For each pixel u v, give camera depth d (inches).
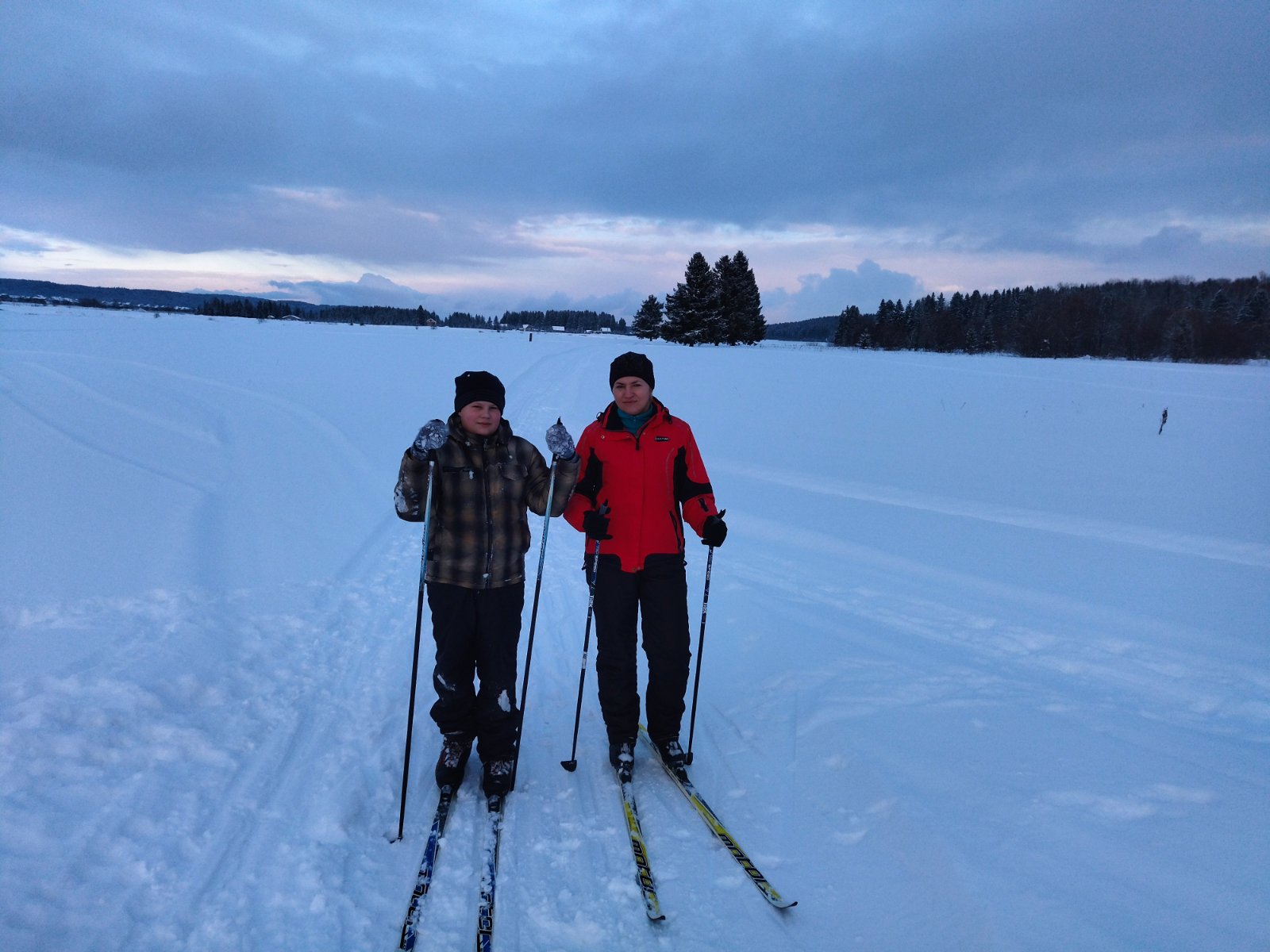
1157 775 104.5
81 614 151.1
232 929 80.0
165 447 317.1
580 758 120.3
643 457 113.5
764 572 215.5
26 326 970.1
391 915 85.0
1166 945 74.0
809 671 147.9
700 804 103.7
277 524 235.3
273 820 99.0
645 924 84.0
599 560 114.3
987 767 108.2
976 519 272.1
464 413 103.9
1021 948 74.8
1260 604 184.7
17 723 109.2
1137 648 159.9
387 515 265.9
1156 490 326.0
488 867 90.7
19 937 75.3
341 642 159.6
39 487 235.0
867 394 689.6
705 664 155.0
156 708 120.0
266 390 514.0
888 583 203.8
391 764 115.8
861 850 95.7
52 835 90.1
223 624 157.3
